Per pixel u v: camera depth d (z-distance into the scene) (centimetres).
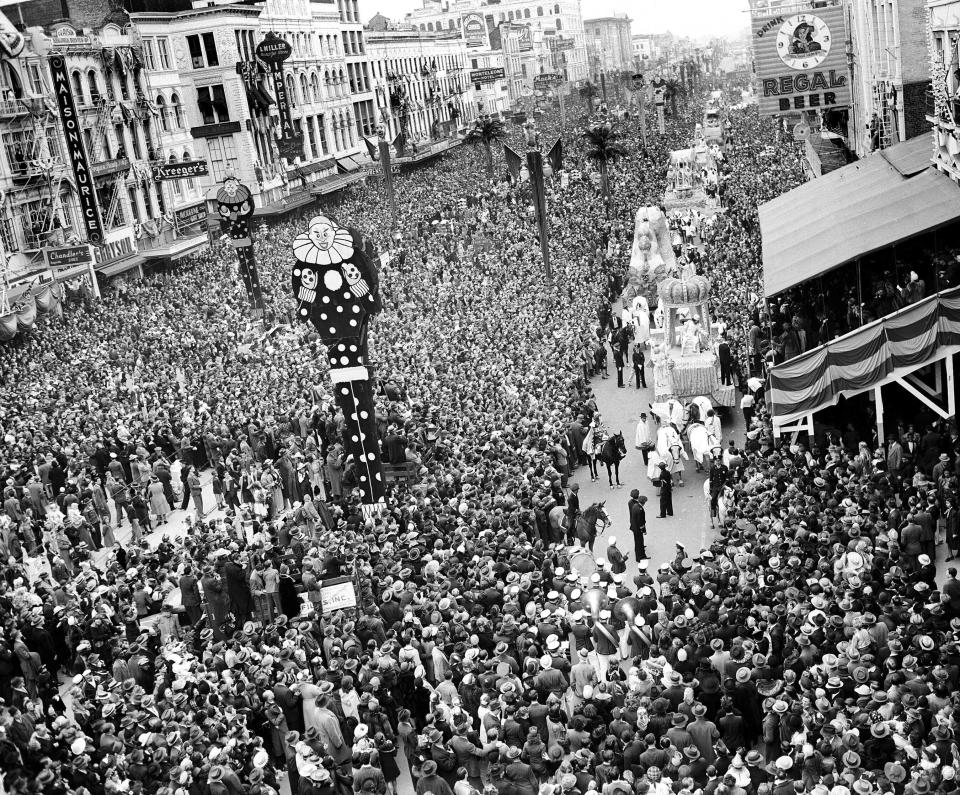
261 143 9212
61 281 5816
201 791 1659
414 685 1934
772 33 5375
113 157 7075
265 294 5884
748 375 3775
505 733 1706
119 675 2056
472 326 4628
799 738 1528
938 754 1455
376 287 3000
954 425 2780
